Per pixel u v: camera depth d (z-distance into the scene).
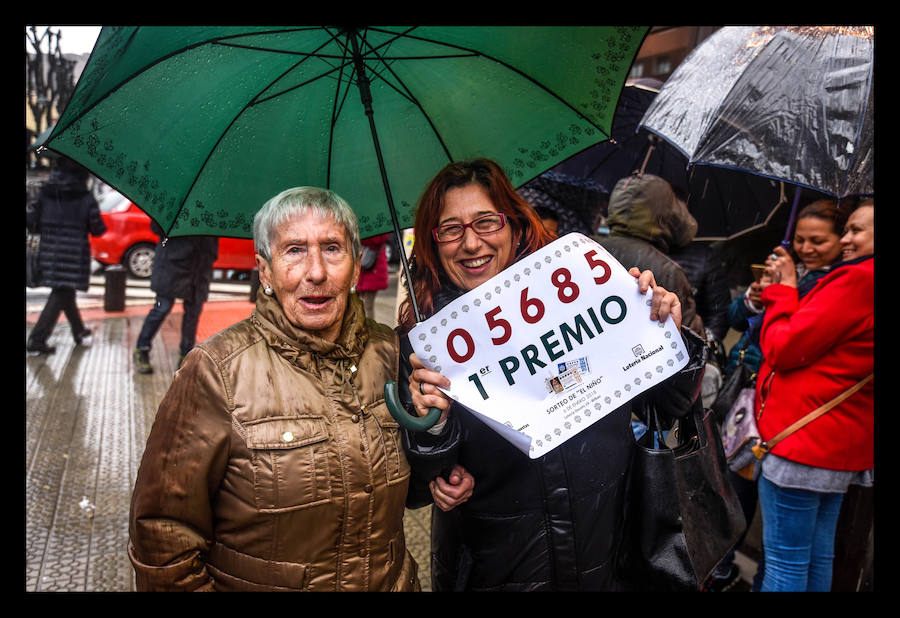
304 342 1.36
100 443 4.43
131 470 4.07
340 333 1.43
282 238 1.34
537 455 1.48
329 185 1.76
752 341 2.84
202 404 1.31
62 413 4.93
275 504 1.31
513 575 1.67
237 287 10.38
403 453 1.45
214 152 1.57
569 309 1.53
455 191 1.60
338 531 1.36
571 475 1.62
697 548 1.72
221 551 1.36
